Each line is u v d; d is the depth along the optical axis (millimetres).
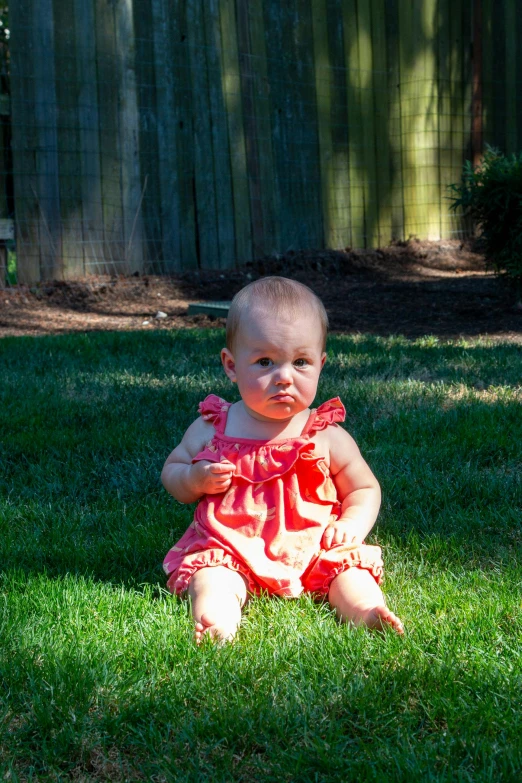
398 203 11867
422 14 11422
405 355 6145
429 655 2170
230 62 10234
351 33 11172
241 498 2570
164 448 4082
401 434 4230
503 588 2592
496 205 7887
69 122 9242
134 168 9727
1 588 2639
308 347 2543
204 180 10203
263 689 2023
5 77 9016
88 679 2035
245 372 2559
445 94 11844
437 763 1765
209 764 1776
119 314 8703
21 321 8250
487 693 1989
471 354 6180
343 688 2021
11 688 2037
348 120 11297
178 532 3098
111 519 3227
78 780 1755
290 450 2576
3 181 9023
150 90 9727
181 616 2391
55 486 3629
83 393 5141
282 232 10898
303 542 2553
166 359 6078
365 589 2424
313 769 1752
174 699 1972
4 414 4602
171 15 9781
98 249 9586
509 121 12609
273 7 10523
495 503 3389
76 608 2453
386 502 3400
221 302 9008
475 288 9672
